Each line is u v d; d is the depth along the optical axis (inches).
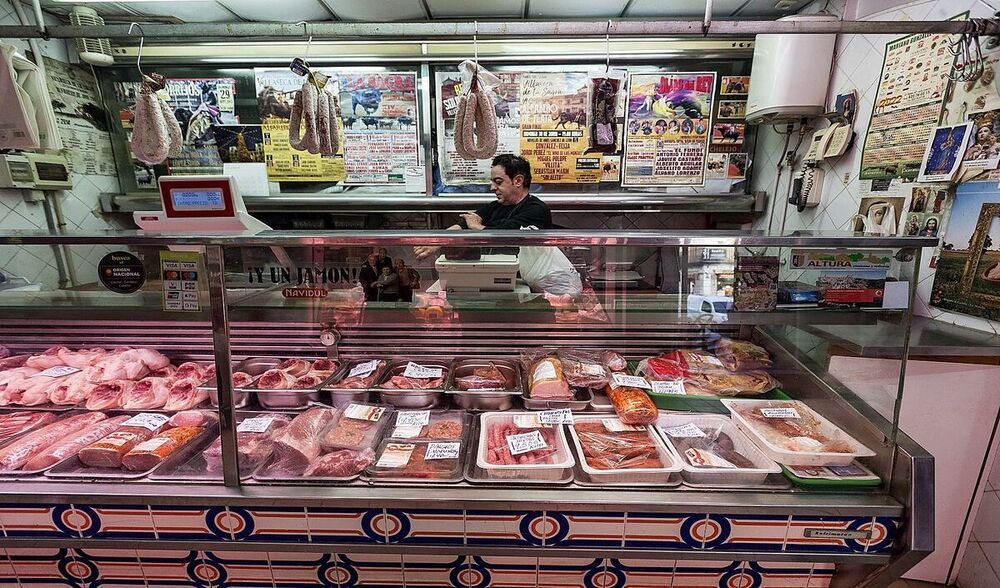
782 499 49.5
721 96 121.6
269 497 50.2
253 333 70.7
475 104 81.4
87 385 65.2
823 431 58.1
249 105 122.9
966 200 72.8
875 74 89.6
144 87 82.5
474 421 62.0
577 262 66.2
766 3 111.9
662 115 122.9
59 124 113.4
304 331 70.1
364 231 53.4
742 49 116.8
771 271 59.2
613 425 60.3
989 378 69.6
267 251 60.0
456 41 116.6
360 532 51.3
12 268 70.5
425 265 66.8
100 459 53.7
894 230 85.6
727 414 61.7
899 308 51.2
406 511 50.3
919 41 79.9
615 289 66.7
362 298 67.9
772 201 122.3
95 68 120.7
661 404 63.2
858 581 52.5
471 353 71.4
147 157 86.3
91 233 52.2
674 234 52.6
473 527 50.7
